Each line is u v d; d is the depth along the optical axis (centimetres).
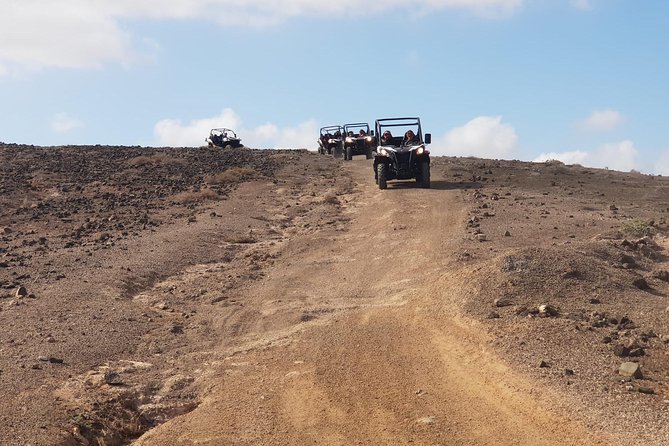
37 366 1021
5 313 1299
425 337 1159
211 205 2747
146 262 1755
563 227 2044
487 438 777
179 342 1195
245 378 1020
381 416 855
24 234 2258
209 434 823
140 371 1053
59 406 881
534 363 994
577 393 882
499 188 2944
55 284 1523
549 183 3109
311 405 901
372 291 1506
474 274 1409
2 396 908
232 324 1301
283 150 5078
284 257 1884
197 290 1552
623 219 2217
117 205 2817
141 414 908
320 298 1476
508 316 1207
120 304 1393
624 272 1430
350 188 3128
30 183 3334
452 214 2328
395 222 2266
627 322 1156
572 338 1086
